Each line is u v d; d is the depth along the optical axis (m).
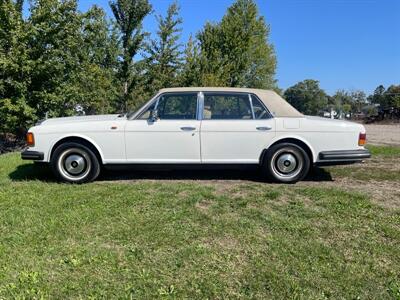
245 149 6.07
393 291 2.93
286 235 3.95
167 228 4.07
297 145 6.09
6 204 4.83
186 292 2.87
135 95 19.69
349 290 2.93
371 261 3.41
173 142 6.02
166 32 20.02
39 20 11.70
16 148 12.61
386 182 6.37
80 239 3.77
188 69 22.97
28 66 11.22
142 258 3.39
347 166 7.73
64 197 5.16
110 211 4.57
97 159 6.09
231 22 29.44
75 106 14.16
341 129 6.09
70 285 2.93
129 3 18.44
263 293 2.87
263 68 37.88
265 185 5.99
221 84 24.41
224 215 4.51
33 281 2.97
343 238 3.90
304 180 6.45
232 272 3.17
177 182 6.13
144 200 5.01
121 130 6.00
